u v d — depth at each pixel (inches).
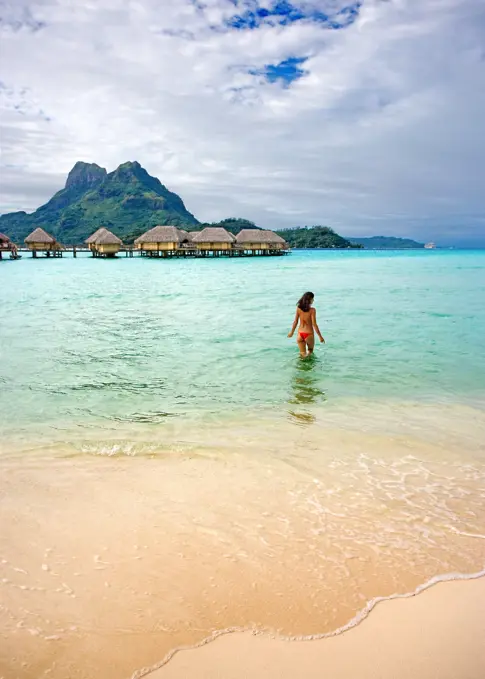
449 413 208.4
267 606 92.8
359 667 78.6
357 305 565.3
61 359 299.7
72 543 112.2
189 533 116.8
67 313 502.6
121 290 776.9
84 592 95.7
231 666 79.1
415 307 546.3
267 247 2297.0
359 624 88.4
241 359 300.8
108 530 117.8
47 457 162.2
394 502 132.6
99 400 223.8
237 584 98.7
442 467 155.3
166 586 97.9
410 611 91.7
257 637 85.4
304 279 1038.4
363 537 115.9
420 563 106.3
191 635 85.7
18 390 237.8
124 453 165.2
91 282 965.8
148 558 106.8
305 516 125.1
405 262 2178.9
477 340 360.5
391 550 110.8
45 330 399.2
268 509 128.4
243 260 2263.8
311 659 80.4
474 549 111.8
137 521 122.1
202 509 128.2
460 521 123.6
